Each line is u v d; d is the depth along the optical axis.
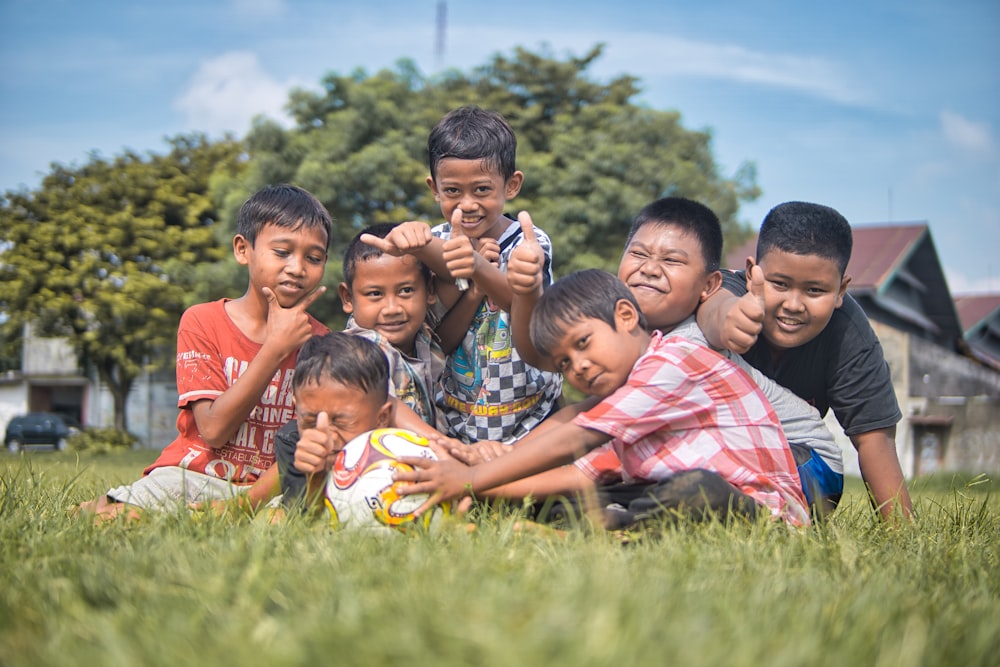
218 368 3.85
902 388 23.89
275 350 3.56
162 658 1.55
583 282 3.12
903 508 3.64
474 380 3.88
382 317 3.66
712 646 1.56
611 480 3.18
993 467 22.98
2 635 1.73
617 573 1.95
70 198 27.67
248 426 3.84
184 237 26.38
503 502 3.01
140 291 25.20
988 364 30.42
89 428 29.80
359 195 19.06
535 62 21.28
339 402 3.14
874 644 1.71
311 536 2.50
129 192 27.36
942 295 28.05
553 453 3.00
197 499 3.55
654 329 3.58
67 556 2.32
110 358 28.45
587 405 3.40
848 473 21.02
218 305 3.98
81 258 27.08
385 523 2.86
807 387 3.84
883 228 26.84
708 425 3.11
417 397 3.68
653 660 1.46
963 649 1.74
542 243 4.12
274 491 3.49
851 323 3.73
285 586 1.98
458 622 1.59
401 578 2.00
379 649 1.49
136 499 3.56
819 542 2.73
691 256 3.45
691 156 20.11
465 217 4.01
